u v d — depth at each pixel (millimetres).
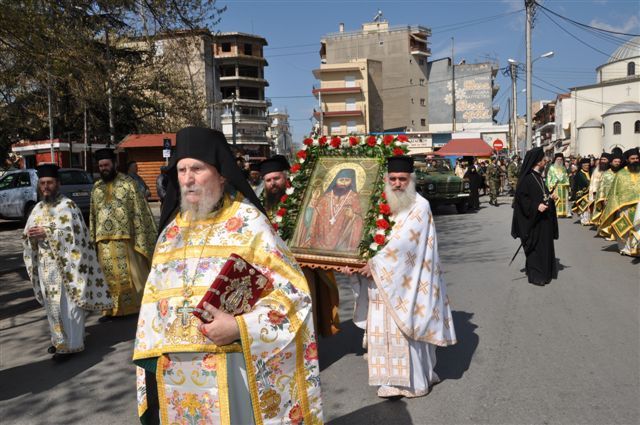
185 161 2314
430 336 4129
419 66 67375
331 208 4844
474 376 4559
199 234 2377
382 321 4129
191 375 2281
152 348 2357
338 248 4602
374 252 4250
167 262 2393
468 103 67812
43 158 30219
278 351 2232
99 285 5664
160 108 24500
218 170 2355
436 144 58562
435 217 17906
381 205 4285
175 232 2439
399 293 4055
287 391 2277
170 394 2334
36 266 5414
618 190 9820
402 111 66125
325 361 5098
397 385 4094
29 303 7723
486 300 6977
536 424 3701
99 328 6465
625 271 8523
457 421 3797
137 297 6840
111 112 22016
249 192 2410
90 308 5527
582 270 8656
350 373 4777
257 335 2172
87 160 25219
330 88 62375
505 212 18328
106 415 4172
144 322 2418
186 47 14352
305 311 2328
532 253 7789
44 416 4188
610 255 10031
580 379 4395
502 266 9141
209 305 2094
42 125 19516
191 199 2324
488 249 10883
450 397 4184
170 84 23297
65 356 5406
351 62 62688
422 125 68188
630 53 53531
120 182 6789
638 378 4371
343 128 63469
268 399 2219
